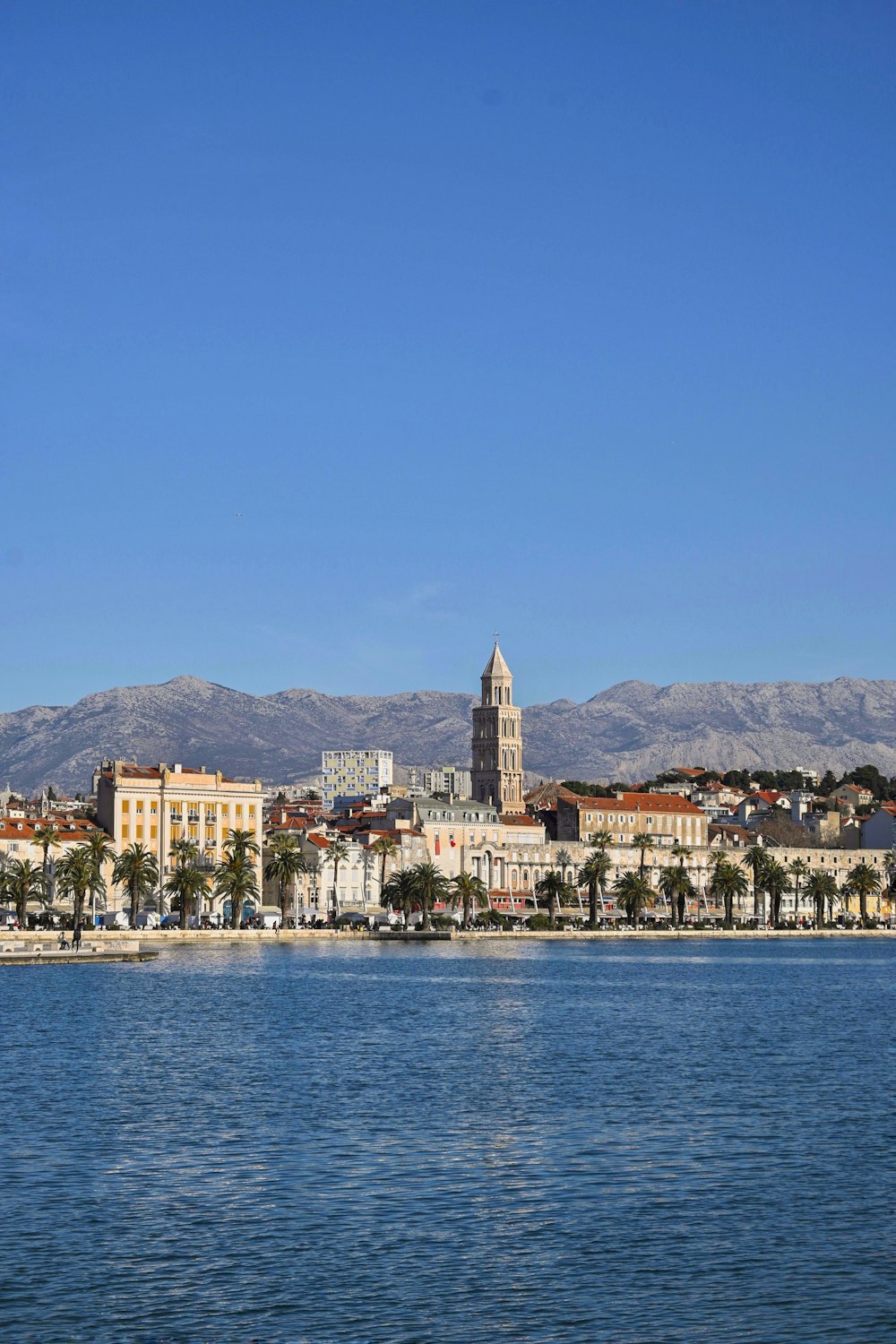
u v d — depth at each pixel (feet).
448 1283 231.30
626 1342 209.77
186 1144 323.57
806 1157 313.12
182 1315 218.38
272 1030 539.29
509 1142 328.49
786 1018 601.21
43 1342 208.74
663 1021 582.76
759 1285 230.68
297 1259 241.96
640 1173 298.56
